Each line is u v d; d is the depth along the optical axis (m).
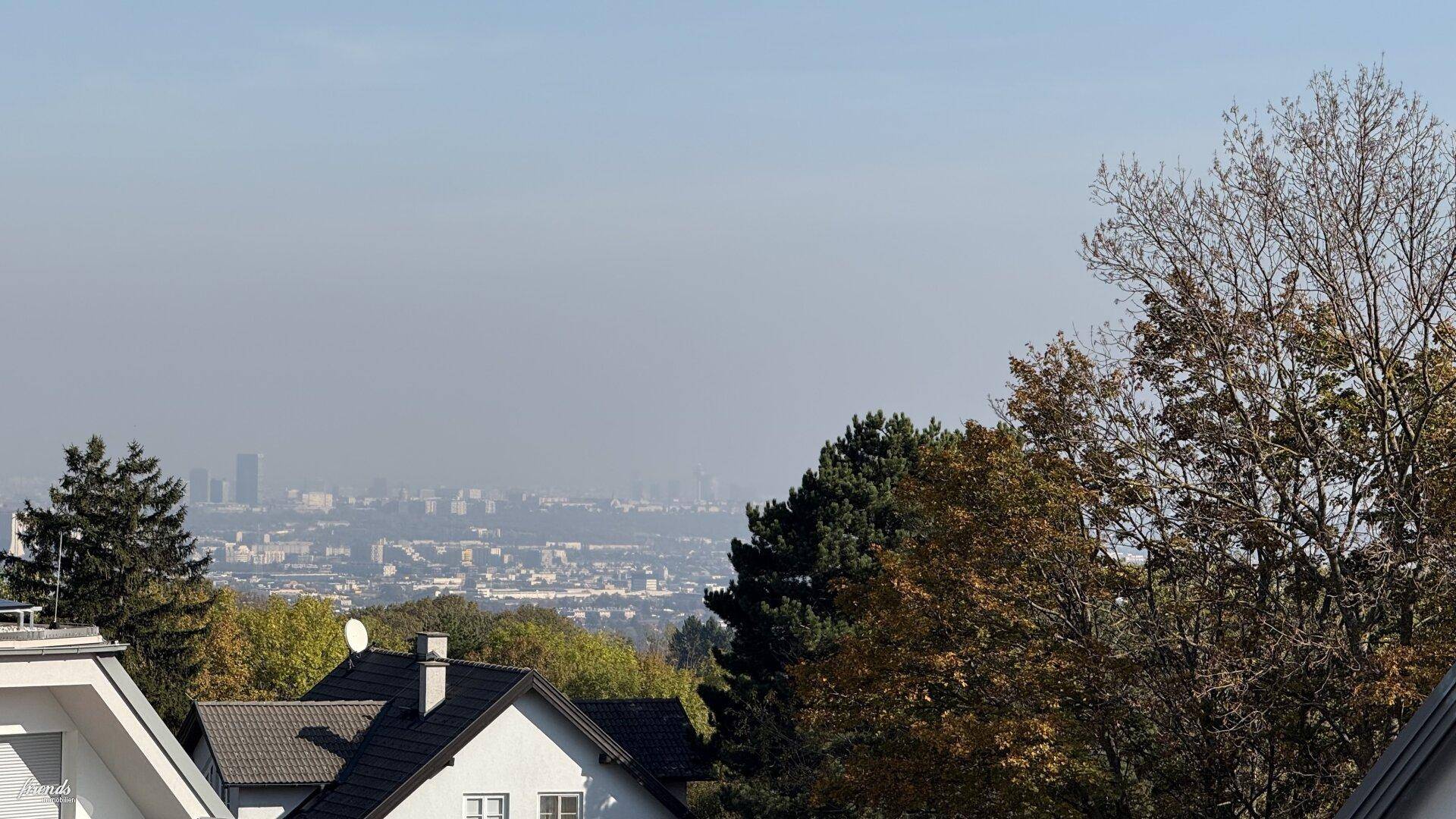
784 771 102.44
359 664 109.44
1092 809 68.75
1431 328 65.44
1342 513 66.81
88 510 161.12
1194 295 68.25
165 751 33.25
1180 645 68.44
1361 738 61.75
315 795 88.75
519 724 86.94
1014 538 71.19
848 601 80.94
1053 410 71.19
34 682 31.59
